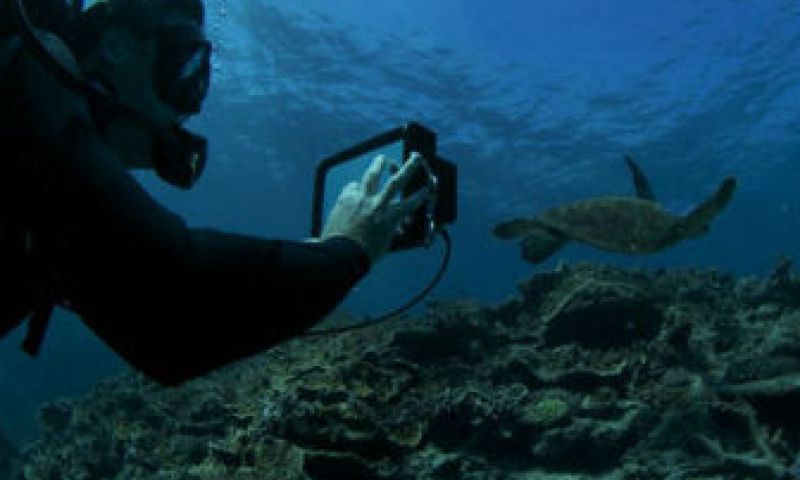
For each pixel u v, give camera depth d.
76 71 1.20
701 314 9.69
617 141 35.69
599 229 3.66
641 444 7.18
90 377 35.47
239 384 9.99
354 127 36.66
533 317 9.55
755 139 35.50
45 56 1.09
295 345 9.70
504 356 8.59
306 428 6.84
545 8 27.09
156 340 1.07
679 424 7.27
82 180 1.01
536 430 7.27
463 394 7.48
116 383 12.72
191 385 10.75
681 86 30.95
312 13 27.06
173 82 1.39
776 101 31.94
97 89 1.18
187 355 1.10
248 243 1.13
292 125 37.56
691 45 28.59
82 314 1.12
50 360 35.72
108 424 10.84
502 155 37.75
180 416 9.86
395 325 9.89
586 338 8.77
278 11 26.86
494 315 9.91
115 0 1.35
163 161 1.42
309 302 1.16
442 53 29.25
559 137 35.41
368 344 9.12
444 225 1.78
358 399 7.29
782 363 7.64
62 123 1.06
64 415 13.61
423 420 7.43
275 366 9.17
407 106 33.28
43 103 1.07
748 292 10.72
